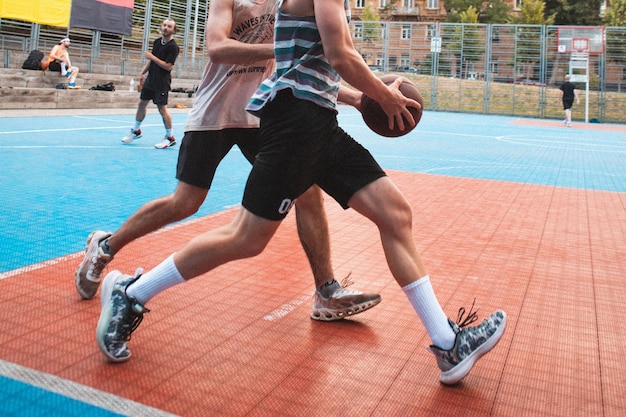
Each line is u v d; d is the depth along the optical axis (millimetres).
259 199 2541
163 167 9000
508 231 6051
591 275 4570
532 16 67188
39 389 2428
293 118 2496
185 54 30875
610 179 10539
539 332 3381
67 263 4168
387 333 3279
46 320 3150
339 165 2660
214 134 3262
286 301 3729
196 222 5723
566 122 28406
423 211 6938
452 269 4613
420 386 2658
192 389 2521
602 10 72750
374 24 38656
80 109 19203
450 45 37312
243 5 3121
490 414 2428
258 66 3338
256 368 2764
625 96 34000
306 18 2521
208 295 3754
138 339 3016
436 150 14602
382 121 2738
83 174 7930
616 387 2713
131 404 2355
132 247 4707
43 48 24000
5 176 7340
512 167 11758
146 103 11461
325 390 2578
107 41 26766
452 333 2605
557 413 2455
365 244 5270
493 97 36812
